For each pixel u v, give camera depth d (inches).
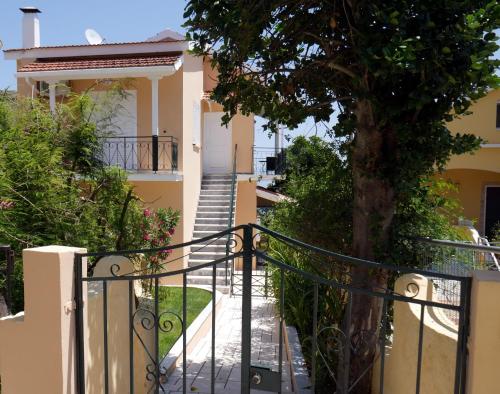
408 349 127.3
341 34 147.0
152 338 175.6
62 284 103.6
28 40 454.6
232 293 376.2
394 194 152.5
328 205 202.5
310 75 164.1
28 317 104.5
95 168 226.4
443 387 103.7
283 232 246.5
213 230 458.0
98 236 211.3
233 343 243.0
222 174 541.6
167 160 421.1
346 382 109.6
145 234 255.3
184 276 110.0
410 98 126.9
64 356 103.9
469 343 86.1
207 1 137.4
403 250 159.6
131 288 114.1
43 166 182.4
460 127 489.4
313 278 102.9
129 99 429.4
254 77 168.6
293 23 149.3
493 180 518.3
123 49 420.2
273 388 107.7
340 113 170.1
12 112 206.7
